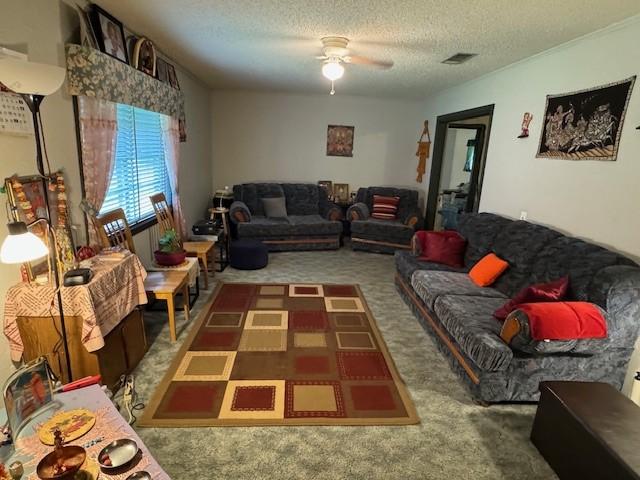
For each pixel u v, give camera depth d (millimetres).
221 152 6195
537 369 2166
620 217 2391
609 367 2195
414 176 6391
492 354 2096
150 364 2537
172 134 3916
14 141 1871
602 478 1515
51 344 1979
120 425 1322
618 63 2418
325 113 6184
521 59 3385
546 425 1851
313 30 2795
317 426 2023
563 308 2057
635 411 1696
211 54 3648
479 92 4254
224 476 1689
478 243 3463
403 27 2645
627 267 2123
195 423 2002
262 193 5906
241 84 5395
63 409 1388
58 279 1768
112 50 2623
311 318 3318
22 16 1887
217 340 2881
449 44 3010
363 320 3316
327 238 5582
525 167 3381
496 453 1892
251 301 3633
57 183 2158
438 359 2732
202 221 4887
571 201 2818
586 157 2662
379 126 6297
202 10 2471
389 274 4617
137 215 3586
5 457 1196
